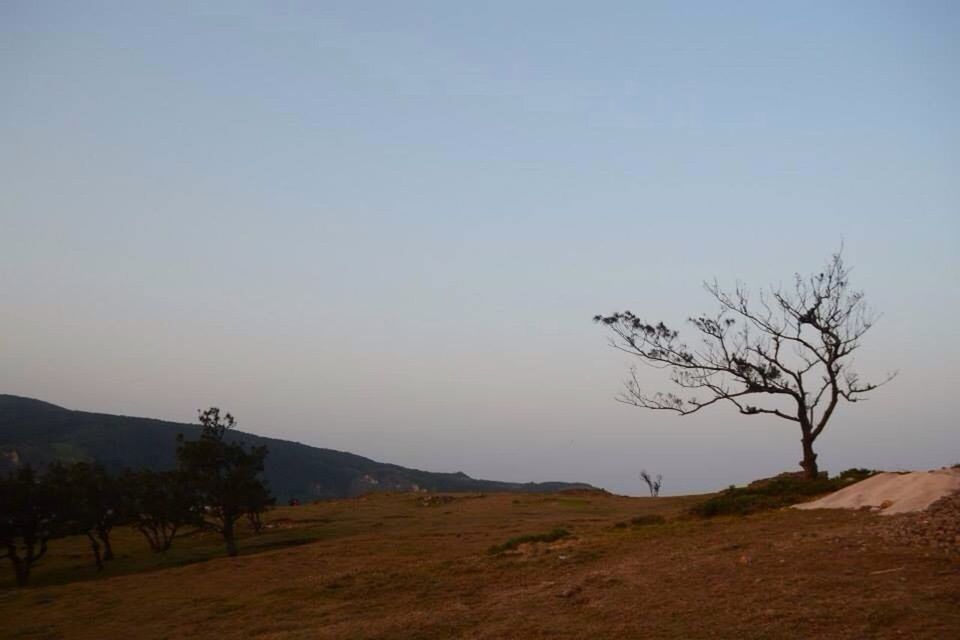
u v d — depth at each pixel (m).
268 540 44.28
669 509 39.22
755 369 29.91
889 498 20.31
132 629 18.33
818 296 32.12
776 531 19.05
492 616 13.74
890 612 10.89
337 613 16.47
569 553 20.45
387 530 42.16
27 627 20.28
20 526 41.06
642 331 32.06
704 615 11.95
